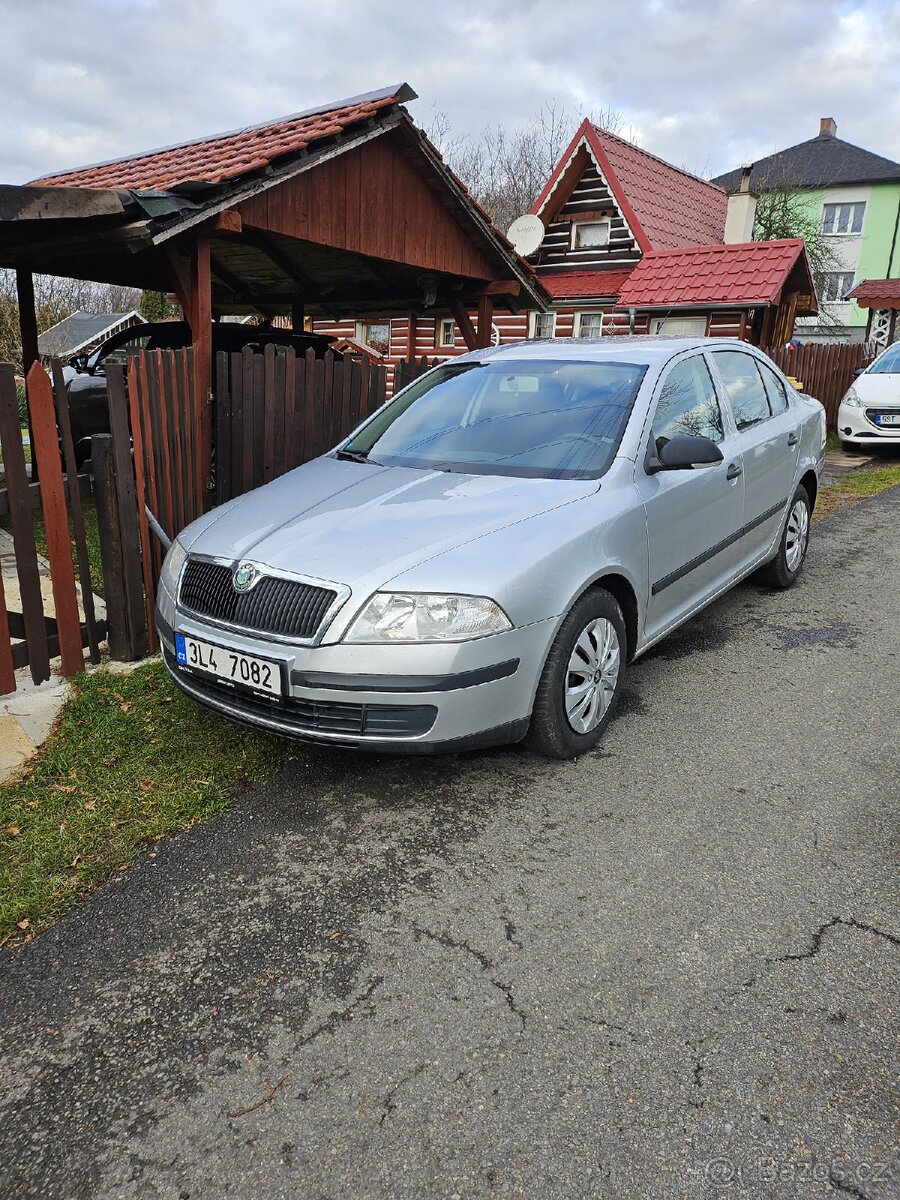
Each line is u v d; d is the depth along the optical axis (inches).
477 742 121.0
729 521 182.2
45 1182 71.4
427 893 107.2
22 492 153.7
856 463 468.1
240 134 320.8
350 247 302.0
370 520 131.6
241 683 124.2
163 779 132.6
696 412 174.2
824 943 97.8
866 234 1628.9
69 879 109.6
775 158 1768.0
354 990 91.6
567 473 146.7
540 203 746.8
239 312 498.3
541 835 119.4
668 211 767.7
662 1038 84.7
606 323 725.3
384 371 254.8
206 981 93.0
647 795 129.7
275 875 110.7
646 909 103.8
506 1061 82.4
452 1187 70.4
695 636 198.4
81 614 207.9
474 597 116.3
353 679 115.4
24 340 373.1
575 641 132.3
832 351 561.3
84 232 222.5
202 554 134.3
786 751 143.6
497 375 178.9
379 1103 78.1
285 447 224.2
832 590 235.1
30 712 155.3
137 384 170.6
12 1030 86.7
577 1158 72.6
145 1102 78.7
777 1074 80.4
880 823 122.2
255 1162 72.9
